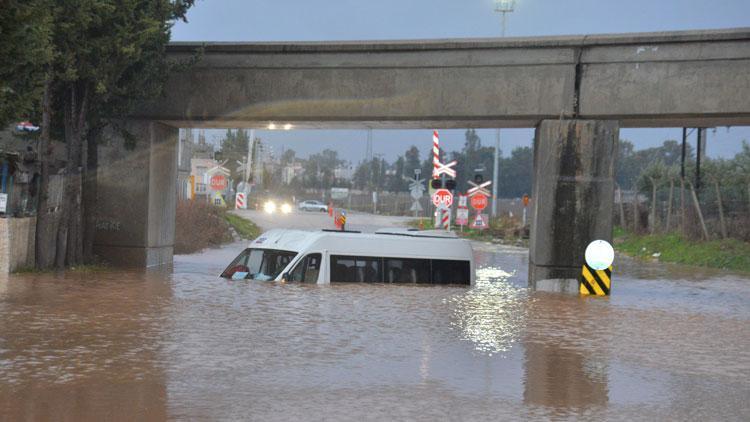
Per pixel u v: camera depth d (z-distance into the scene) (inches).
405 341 603.2
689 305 927.7
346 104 1107.9
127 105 1088.8
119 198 1167.6
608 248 1016.9
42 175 1033.5
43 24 673.6
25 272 1008.9
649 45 1034.7
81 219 1130.0
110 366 489.7
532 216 1136.2
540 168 1060.5
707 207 1971.0
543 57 1059.3
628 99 1042.1
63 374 468.1
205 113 1139.3
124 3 1002.1
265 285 912.3
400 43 1085.8
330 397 434.6
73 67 1006.4
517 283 1155.9
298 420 390.6
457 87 1081.4
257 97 1127.6
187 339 579.8
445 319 719.7
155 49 1077.8
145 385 447.2
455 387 467.5
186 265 1242.6
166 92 1140.5
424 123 1123.9
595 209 1055.0
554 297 960.9
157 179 1195.9
